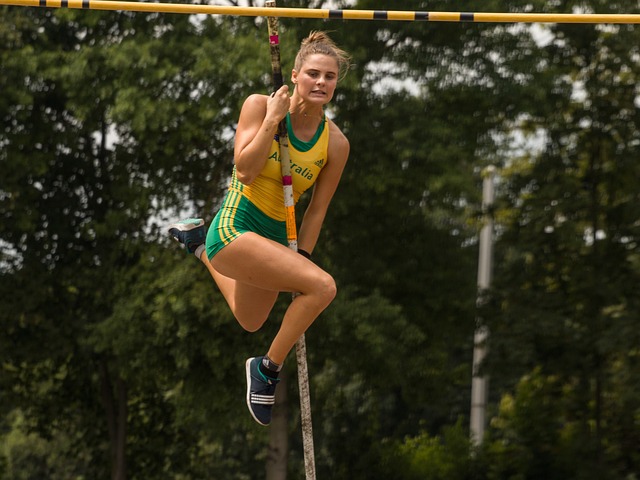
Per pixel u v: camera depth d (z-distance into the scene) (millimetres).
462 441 35844
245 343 27109
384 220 29297
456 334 31578
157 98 26375
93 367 33156
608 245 33031
